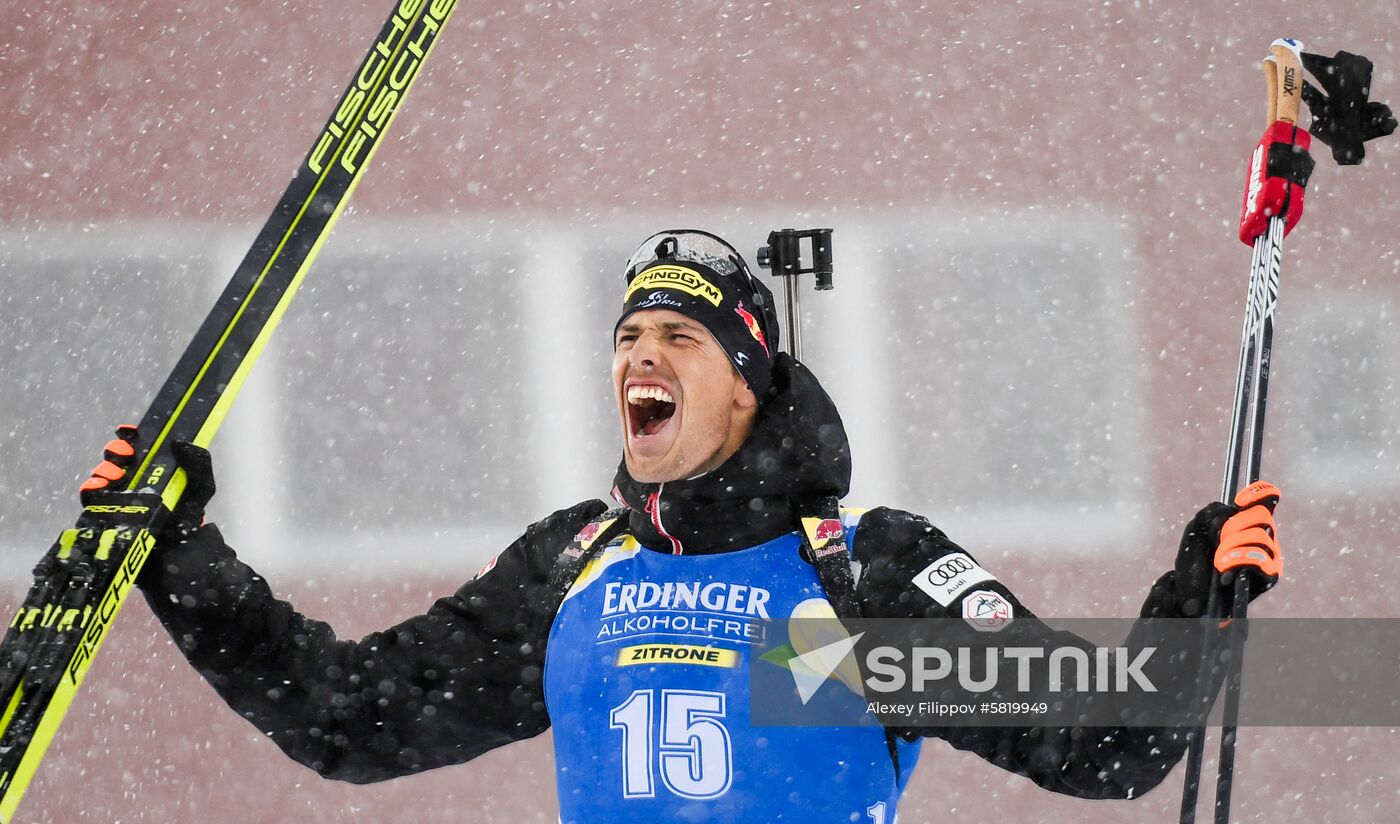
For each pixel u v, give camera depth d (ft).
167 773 94.79
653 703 30.27
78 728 95.40
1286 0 105.60
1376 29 105.29
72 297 104.37
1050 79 104.99
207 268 104.73
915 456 101.96
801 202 104.32
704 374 30.89
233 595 32.42
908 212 103.91
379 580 101.24
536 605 33.04
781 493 31.14
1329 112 33.60
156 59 106.01
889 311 103.04
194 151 105.60
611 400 103.09
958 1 105.60
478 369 103.09
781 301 103.30
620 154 104.68
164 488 31.30
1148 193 103.81
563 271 103.55
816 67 105.29
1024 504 101.40
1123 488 101.40
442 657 33.24
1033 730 29.68
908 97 104.73
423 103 104.42
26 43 106.11
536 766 94.84
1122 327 102.73
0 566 101.60
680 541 31.22
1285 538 101.55
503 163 104.22
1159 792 90.43
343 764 33.81
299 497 101.86
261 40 106.22
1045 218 103.60
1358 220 105.09
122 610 97.19
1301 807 92.84
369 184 103.81
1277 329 104.12
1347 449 103.24
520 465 102.37
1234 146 104.22
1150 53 104.94
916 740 31.37
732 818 29.84
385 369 102.89
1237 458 31.40
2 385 103.35
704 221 104.01
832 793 30.04
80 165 105.29
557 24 105.40
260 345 32.94
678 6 105.40
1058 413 102.17
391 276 103.30
